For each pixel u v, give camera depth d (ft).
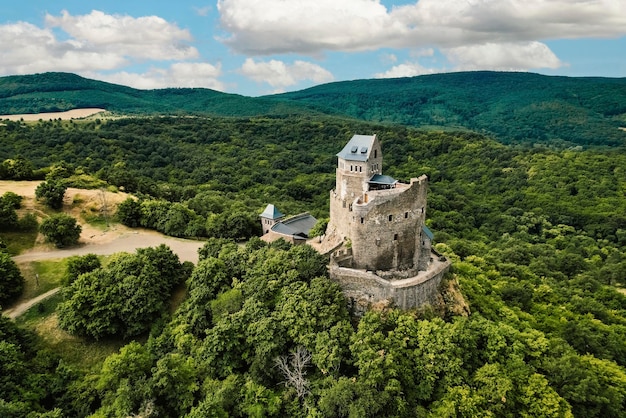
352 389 198.80
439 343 219.00
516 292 369.71
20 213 388.78
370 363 204.95
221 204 538.47
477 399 204.54
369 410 192.85
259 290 251.39
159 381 207.31
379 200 253.85
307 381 211.61
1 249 320.50
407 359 218.79
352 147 300.81
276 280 256.32
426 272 268.82
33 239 368.27
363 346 213.25
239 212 447.83
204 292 270.26
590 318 360.48
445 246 449.48
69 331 260.83
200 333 258.16
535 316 341.00
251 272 272.10
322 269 258.57
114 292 271.90
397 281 252.21
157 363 218.59
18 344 246.68
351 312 250.37
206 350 228.63
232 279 280.31
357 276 247.29
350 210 291.99
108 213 438.81
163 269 301.22
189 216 448.24
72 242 377.91
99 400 231.50
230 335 228.84
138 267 290.35
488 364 227.61
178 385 210.59
